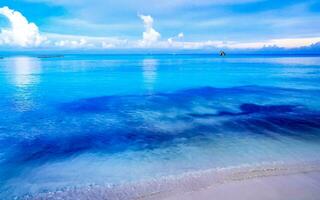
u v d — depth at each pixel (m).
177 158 6.06
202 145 7.00
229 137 7.70
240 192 4.12
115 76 29.45
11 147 7.13
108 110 12.09
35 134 8.33
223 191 4.17
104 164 5.84
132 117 10.58
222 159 5.87
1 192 4.54
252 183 4.45
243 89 19.38
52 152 6.74
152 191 4.33
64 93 17.73
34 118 10.52
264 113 11.07
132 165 5.71
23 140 7.74
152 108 12.51
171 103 13.88
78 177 5.13
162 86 21.50
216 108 12.37
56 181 4.97
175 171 5.23
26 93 17.66
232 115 10.76
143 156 6.30
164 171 5.27
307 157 5.83
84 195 4.33
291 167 5.16
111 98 15.73
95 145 7.28
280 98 15.09
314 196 3.94
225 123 9.41
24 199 4.29
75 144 7.38
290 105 12.90
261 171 4.98
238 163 5.55
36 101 14.71
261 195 4.00
